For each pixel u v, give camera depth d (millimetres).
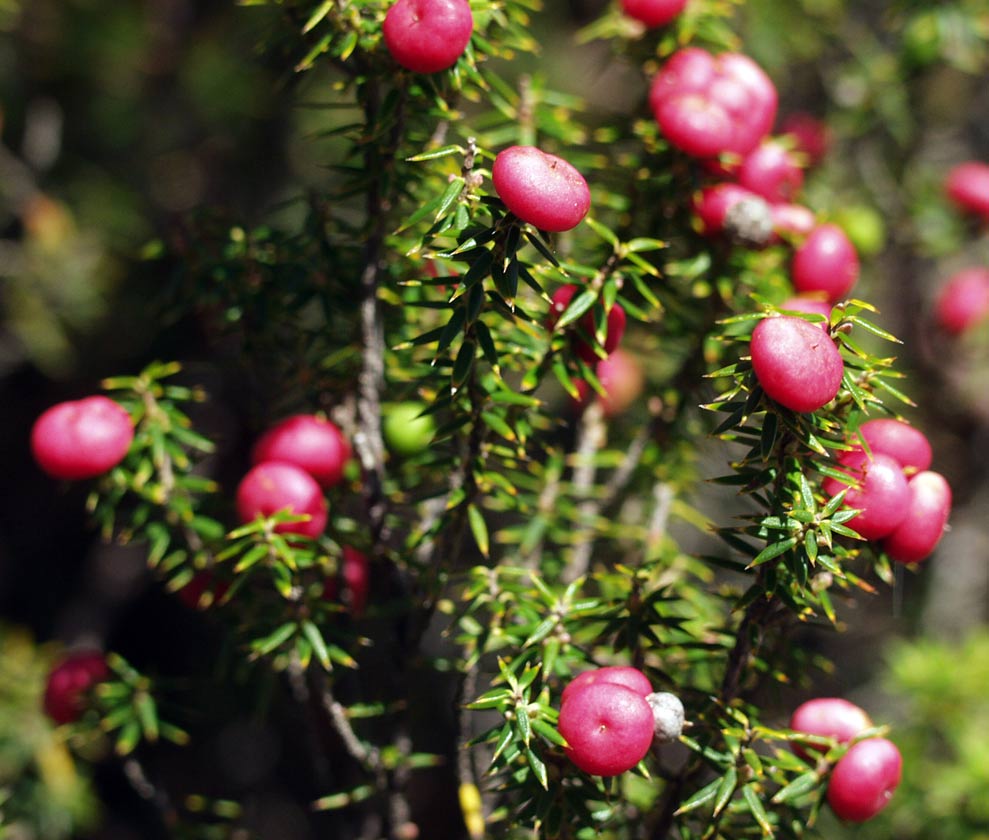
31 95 580
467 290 292
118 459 318
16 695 376
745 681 312
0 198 548
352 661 316
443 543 316
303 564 310
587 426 351
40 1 566
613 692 285
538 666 293
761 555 285
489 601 314
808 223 337
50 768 373
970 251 580
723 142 323
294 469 311
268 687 330
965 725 408
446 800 451
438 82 303
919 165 508
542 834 300
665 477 350
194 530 323
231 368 349
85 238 568
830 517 286
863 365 290
